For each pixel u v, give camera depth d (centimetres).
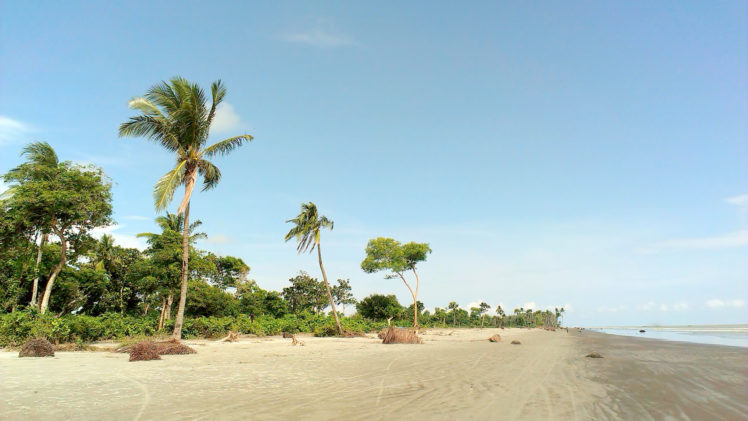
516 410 603
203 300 3728
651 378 981
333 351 1748
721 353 1852
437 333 4859
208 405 610
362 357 1471
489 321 14238
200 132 2428
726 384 894
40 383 778
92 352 1491
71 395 667
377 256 6312
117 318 2181
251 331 3152
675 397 727
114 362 1169
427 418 549
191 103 2328
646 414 589
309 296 6228
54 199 2339
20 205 2323
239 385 804
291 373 1000
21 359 1188
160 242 3334
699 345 2555
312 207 3591
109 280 3553
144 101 2255
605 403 663
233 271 5481
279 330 3456
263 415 552
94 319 1980
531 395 727
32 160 2611
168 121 2306
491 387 814
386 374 1003
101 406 590
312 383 846
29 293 2888
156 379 859
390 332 2525
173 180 2192
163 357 1362
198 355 1459
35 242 2666
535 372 1073
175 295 3441
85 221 2584
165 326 2495
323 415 558
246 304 4756
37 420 506
